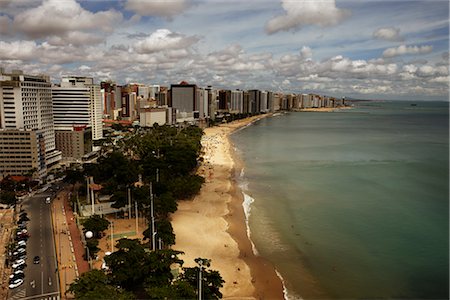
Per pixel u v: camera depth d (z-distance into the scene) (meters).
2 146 156.38
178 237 107.94
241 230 116.00
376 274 89.94
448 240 107.62
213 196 150.25
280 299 80.00
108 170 152.38
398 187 163.75
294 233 114.06
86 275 69.69
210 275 74.56
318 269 92.50
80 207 121.12
